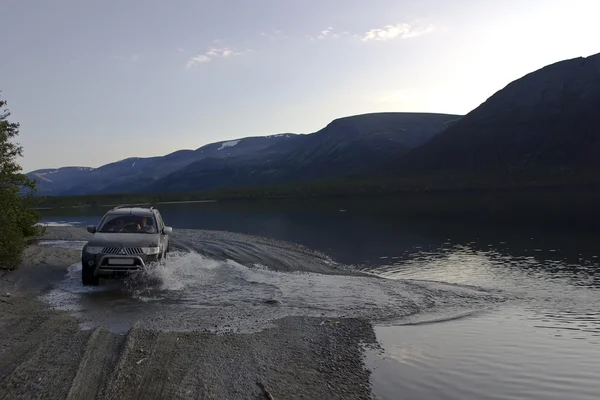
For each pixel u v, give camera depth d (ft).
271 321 22.85
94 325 21.48
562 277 35.14
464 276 36.32
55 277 33.78
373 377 16.11
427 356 18.21
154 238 33.47
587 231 61.00
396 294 29.43
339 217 98.43
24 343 18.61
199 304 26.20
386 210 116.57
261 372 16.19
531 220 77.61
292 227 78.59
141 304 26.02
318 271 37.88
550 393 14.88
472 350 18.92
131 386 14.49
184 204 210.59
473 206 116.37
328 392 14.82
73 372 15.52
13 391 14.03
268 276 35.04
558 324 22.74
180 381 15.05
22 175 42.27
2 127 41.24
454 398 14.55
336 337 20.47
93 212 159.02
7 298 26.58
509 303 27.32
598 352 18.61
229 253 46.09
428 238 59.82
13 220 38.70
